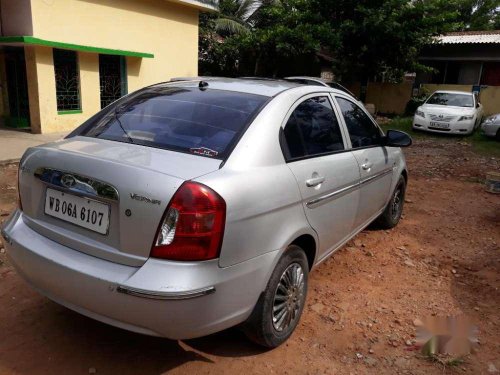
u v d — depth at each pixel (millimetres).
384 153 4383
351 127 3854
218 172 2318
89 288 2234
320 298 3512
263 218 2449
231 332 2984
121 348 2762
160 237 2145
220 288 2232
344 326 3143
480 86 19906
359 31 16484
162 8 13594
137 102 3244
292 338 2959
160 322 2131
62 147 2643
